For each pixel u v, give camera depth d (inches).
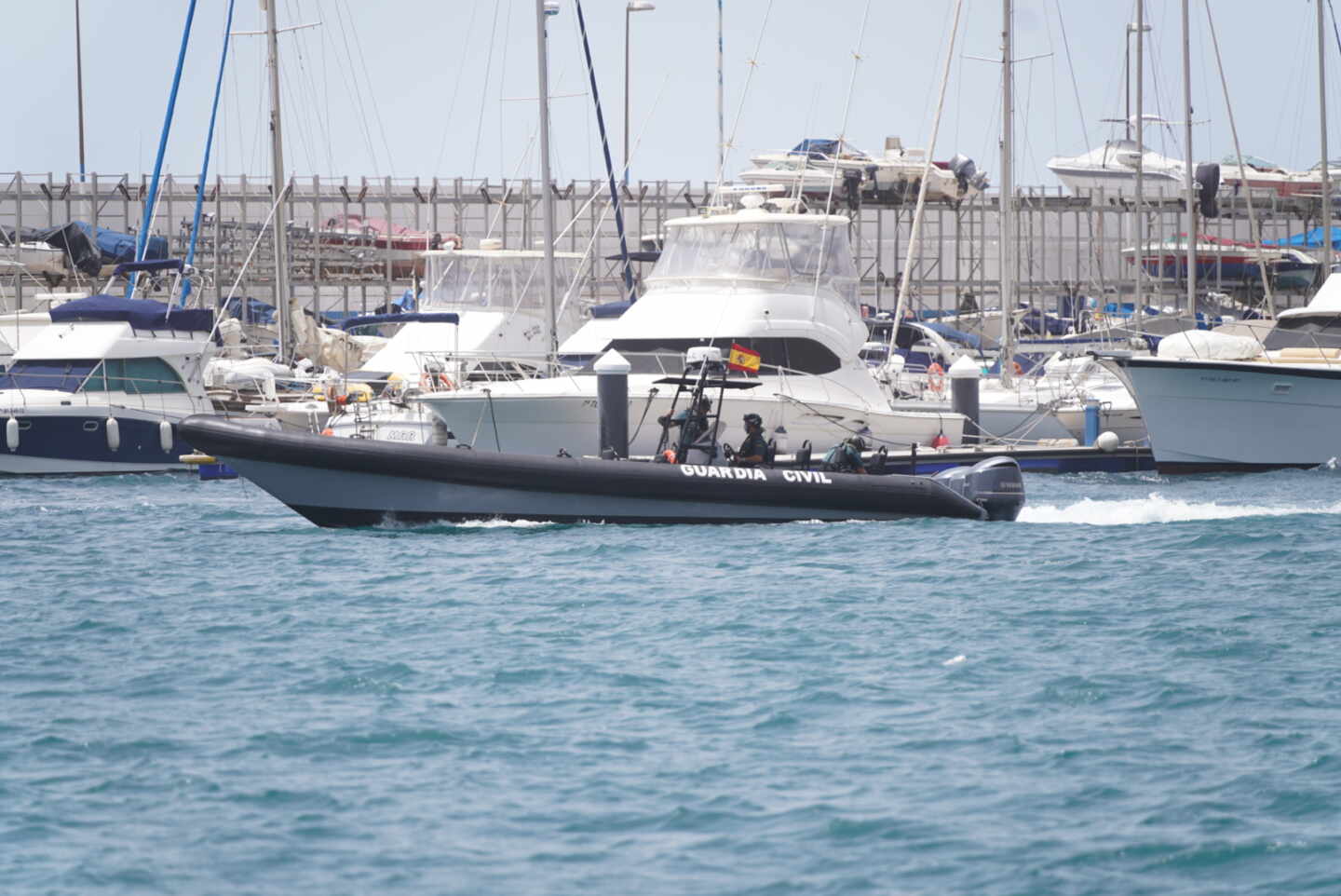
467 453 2748.5
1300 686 1696.6
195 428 2709.2
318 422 4532.5
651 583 2322.8
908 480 2942.9
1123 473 4355.3
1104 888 1170.6
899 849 1244.5
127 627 2063.2
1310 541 2709.2
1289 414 4256.9
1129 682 1723.7
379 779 1417.3
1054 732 1537.9
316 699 1685.5
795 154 7514.8
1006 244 5285.4
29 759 1472.7
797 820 1309.1
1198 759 1445.6
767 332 4005.9
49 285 6850.4
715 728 1561.3
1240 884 1171.3
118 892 1173.7
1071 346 5812.0
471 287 5438.0
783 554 2573.8
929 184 7677.2
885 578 2359.7
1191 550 2630.4
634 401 3902.6
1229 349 4409.5
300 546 2711.6
